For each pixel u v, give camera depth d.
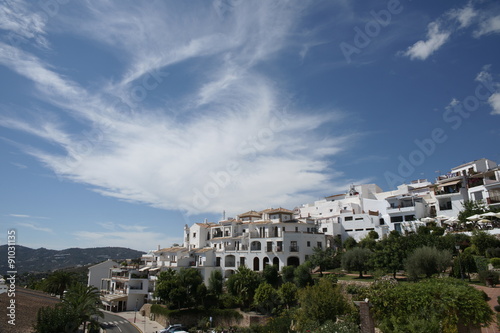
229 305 62.56
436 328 20.94
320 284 34.09
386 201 80.06
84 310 46.25
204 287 66.31
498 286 34.03
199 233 94.25
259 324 50.34
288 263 71.00
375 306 25.02
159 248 108.38
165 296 65.69
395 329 22.05
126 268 96.12
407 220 71.44
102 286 99.44
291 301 53.81
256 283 61.44
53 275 81.06
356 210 86.50
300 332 30.61
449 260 40.56
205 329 56.94
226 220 91.25
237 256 78.44
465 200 64.50
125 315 75.44
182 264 84.94
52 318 39.09
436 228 56.94
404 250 48.28
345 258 54.41
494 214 48.72
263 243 75.50
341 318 29.77
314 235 74.62
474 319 21.28
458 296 21.78
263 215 88.12
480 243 43.00
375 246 56.41
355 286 44.00
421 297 23.22
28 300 51.25
